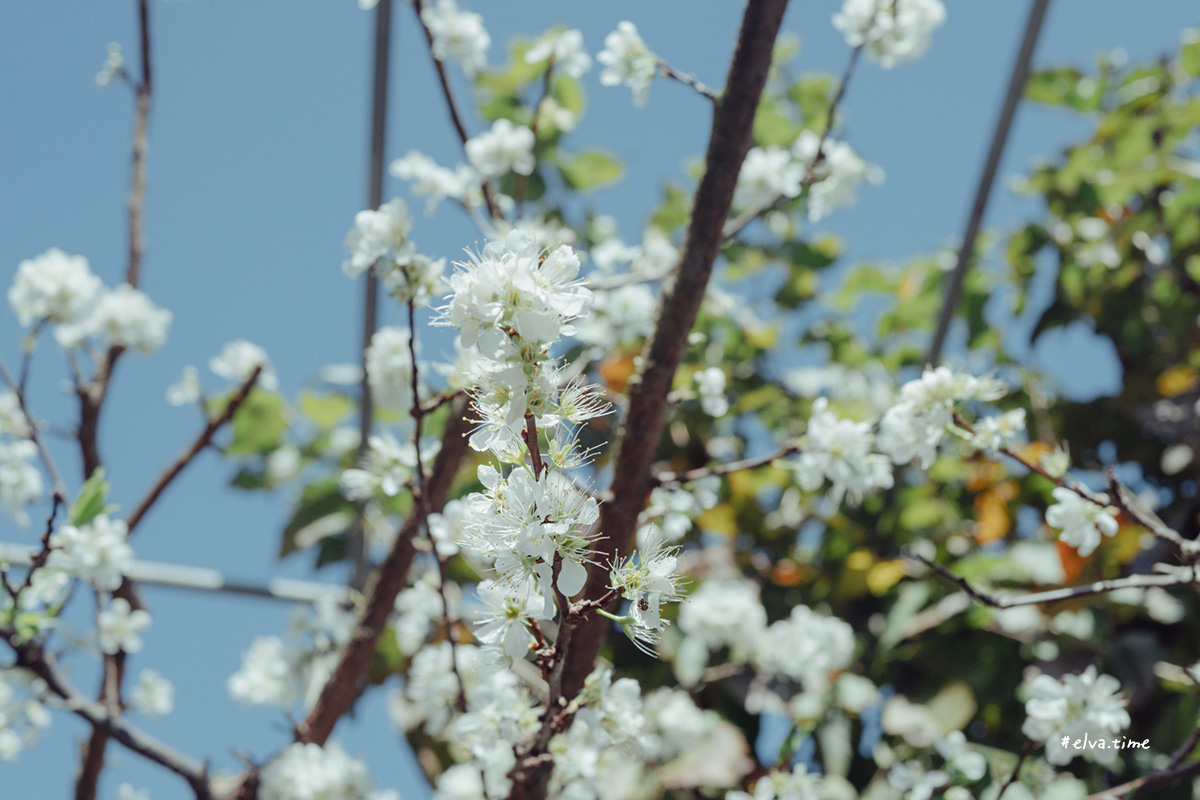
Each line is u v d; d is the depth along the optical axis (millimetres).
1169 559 1894
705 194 1309
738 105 1303
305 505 2199
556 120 2035
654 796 1727
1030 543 1979
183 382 2213
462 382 1279
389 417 2129
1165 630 1889
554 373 1084
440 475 1531
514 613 1107
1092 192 2320
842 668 1948
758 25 1298
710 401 1360
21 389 1760
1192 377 2262
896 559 2088
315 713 1650
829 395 2375
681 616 1856
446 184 1669
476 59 1704
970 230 1785
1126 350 2377
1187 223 2305
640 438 1324
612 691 1206
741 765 1777
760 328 2385
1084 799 1500
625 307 1788
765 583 2139
